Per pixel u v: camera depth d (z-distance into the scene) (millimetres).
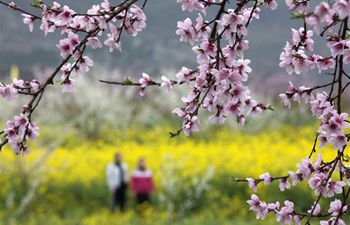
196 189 22078
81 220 20453
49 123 38781
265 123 38156
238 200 21406
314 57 3670
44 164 28234
